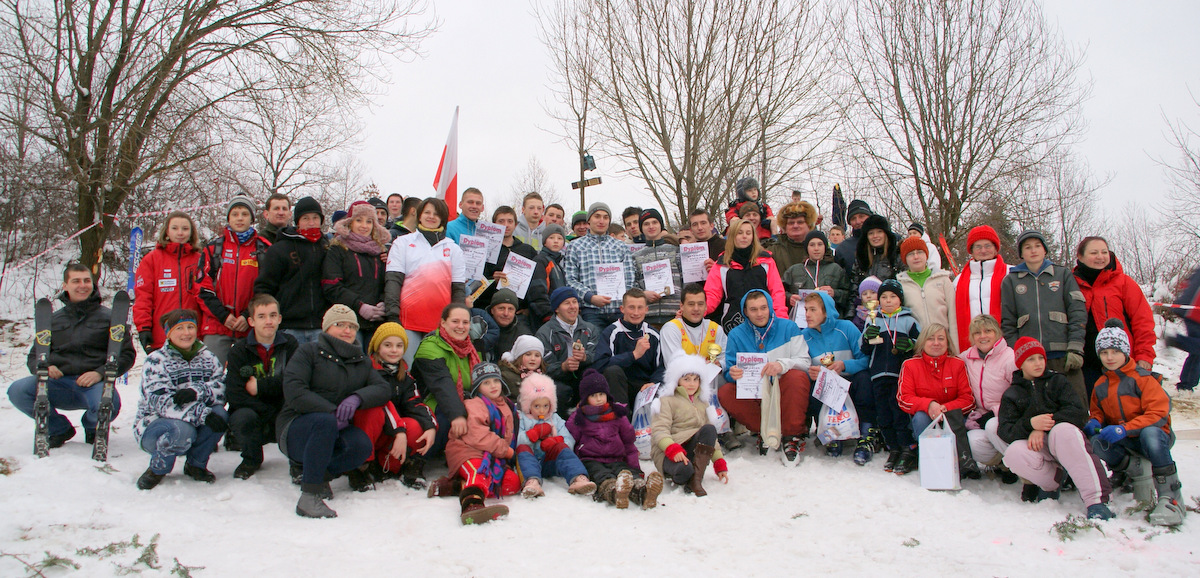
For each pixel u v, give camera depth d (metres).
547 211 9.20
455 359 5.29
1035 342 4.80
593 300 7.07
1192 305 5.72
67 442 5.69
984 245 6.14
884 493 5.01
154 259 5.99
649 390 5.60
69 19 13.95
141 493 4.54
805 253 7.74
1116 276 5.77
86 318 5.56
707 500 4.88
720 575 3.62
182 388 4.77
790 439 5.93
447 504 4.61
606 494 4.73
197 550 3.71
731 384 6.16
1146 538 4.09
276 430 4.64
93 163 14.02
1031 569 3.72
